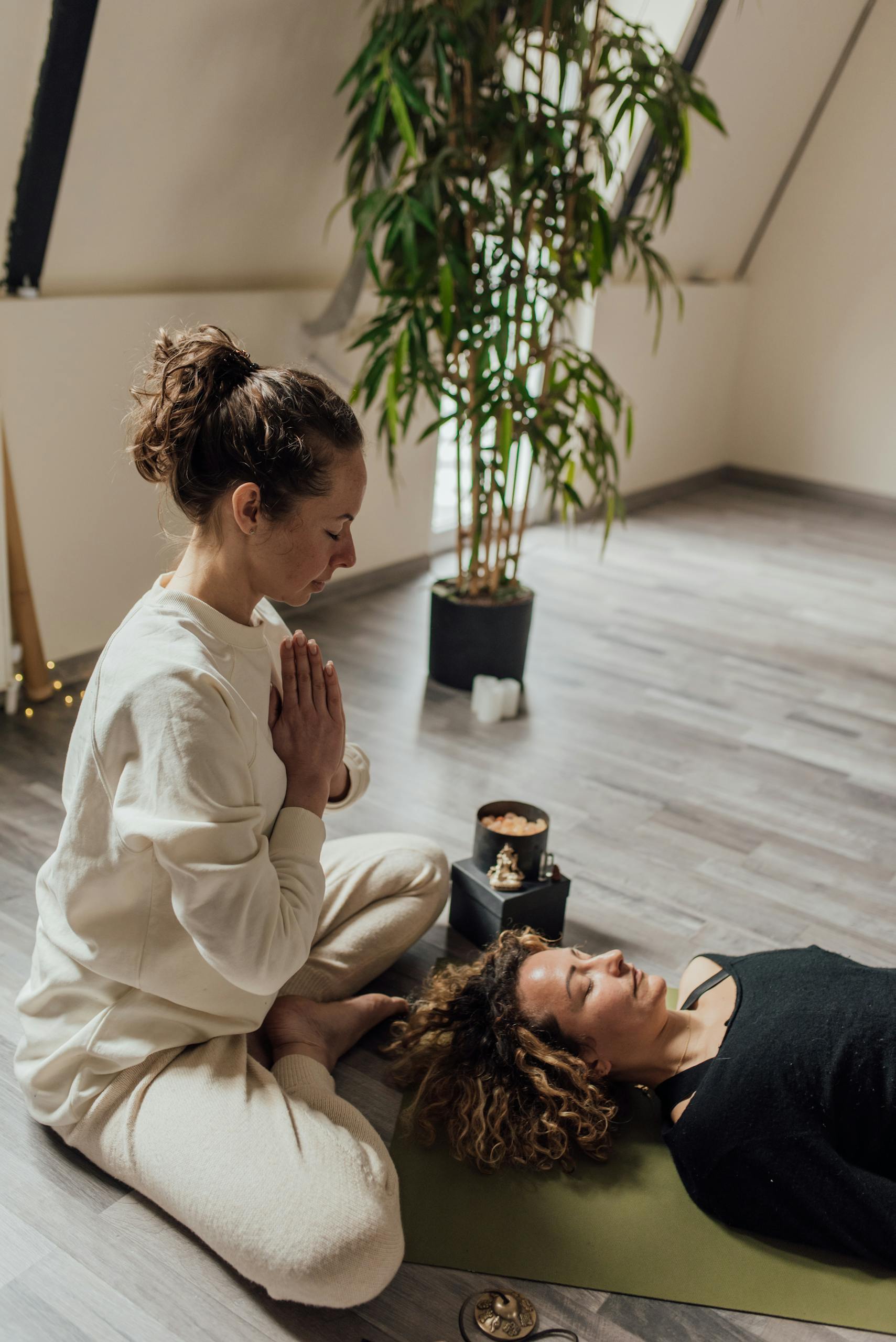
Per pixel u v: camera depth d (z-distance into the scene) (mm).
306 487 1131
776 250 5129
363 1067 1653
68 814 1279
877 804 2516
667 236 4602
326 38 2695
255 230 2998
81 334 2637
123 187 2578
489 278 2621
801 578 4098
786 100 4535
